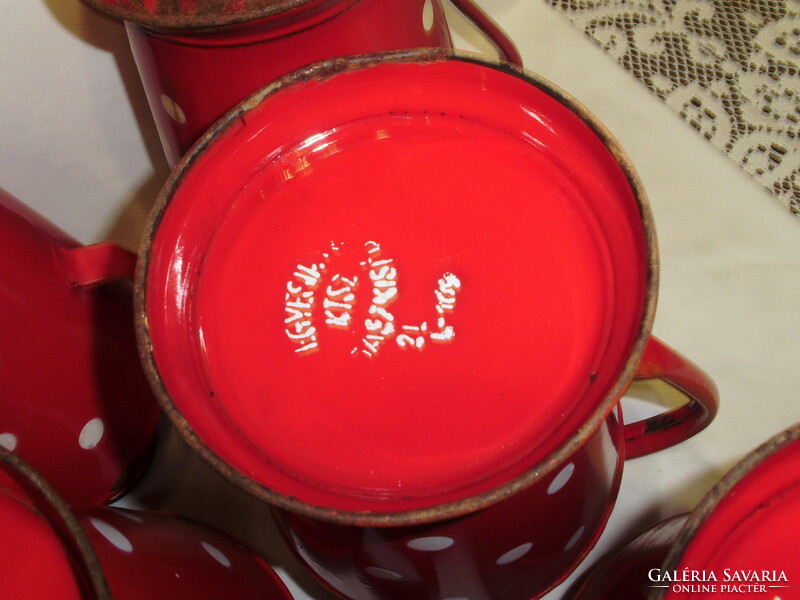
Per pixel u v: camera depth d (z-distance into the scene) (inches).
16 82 11.8
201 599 9.3
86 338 11.0
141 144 13.7
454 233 8.7
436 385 8.3
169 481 12.4
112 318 11.5
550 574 10.2
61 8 11.5
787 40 13.1
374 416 8.3
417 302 8.5
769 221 12.4
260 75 9.6
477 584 9.7
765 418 11.7
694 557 6.8
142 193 14.2
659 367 8.8
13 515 8.0
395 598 10.0
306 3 8.5
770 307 12.1
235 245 8.9
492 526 8.7
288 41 9.2
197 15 8.5
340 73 8.7
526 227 8.6
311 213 9.0
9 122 12.2
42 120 12.5
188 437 7.4
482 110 8.9
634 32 13.7
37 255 10.4
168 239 8.5
